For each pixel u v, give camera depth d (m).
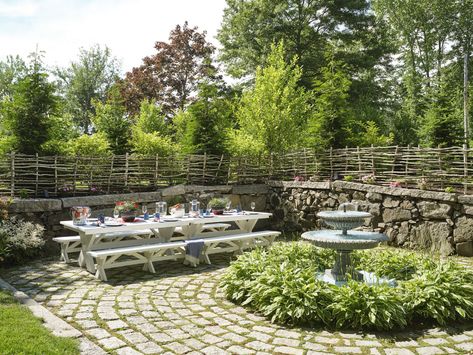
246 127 14.47
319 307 3.92
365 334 3.64
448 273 4.32
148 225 6.23
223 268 6.29
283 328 3.79
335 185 8.61
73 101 30.00
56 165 7.87
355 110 17.77
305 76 19.88
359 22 19.94
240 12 21.30
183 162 9.61
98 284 5.30
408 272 5.02
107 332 3.62
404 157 7.70
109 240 7.29
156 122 15.96
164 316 4.08
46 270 6.08
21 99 8.30
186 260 6.51
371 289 3.96
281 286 4.19
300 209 9.55
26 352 2.96
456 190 6.80
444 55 24.70
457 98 15.65
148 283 5.37
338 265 4.84
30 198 7.51
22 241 6.44
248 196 10.16
